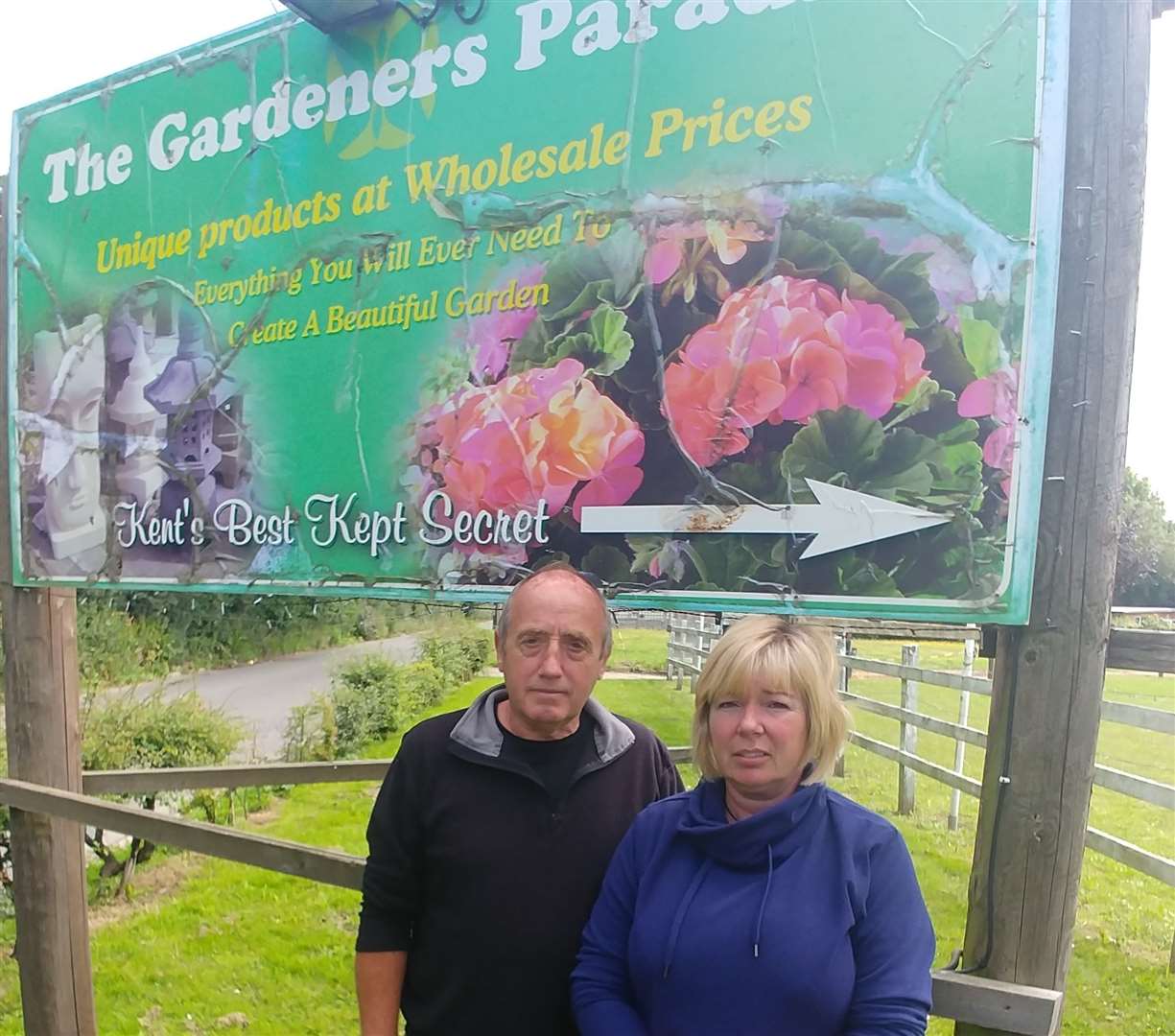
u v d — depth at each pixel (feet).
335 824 22.79
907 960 4.46
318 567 7.70
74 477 9.04
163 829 8.32
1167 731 11.66
